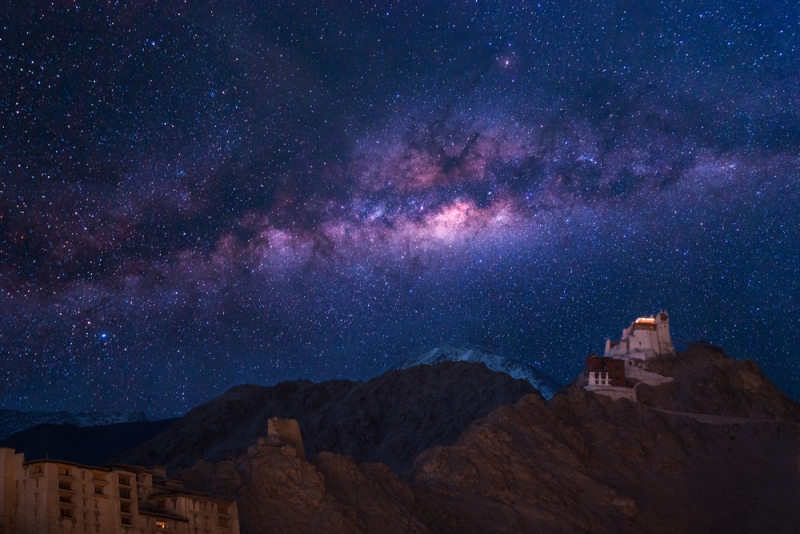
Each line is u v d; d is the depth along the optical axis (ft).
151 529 423.23
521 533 554.46
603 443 654.53
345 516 497.46
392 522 519.19
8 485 398.01
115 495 415.85
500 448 623.77
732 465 636.48
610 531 571.28
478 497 583.17
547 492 588.91
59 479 397.80
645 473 634.02
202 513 449.89
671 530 586.45
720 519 600.39
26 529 389.39
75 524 395.75
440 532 536.42
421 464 625.41
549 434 646.33
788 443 644.27
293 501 504.43
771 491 607.78
